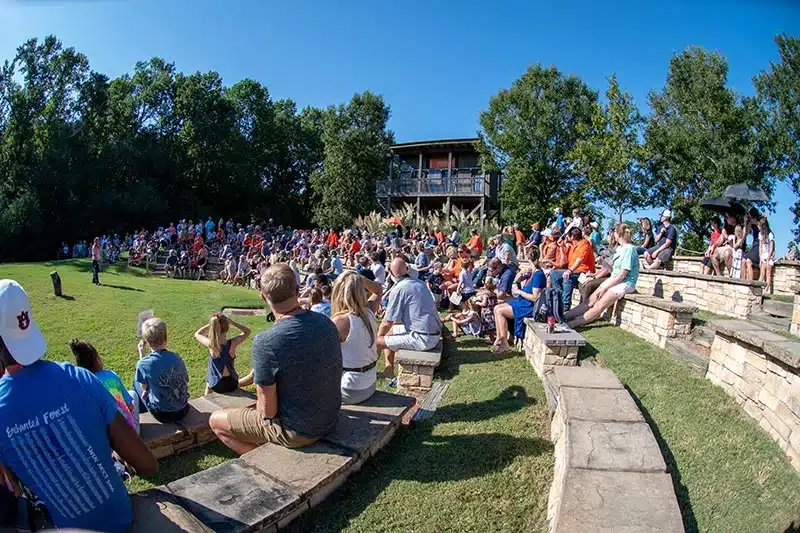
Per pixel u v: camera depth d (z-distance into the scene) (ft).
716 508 9.94
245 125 188.65
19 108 140.05
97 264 69.10
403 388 20.31
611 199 100.37
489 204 133.39
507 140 122.62
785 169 86.48
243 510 9.39
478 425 15.47
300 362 11.27
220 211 176.24
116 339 36.37
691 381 16.15
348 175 140.46
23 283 65.10
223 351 19.04
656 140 98.37
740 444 12.04
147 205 144.66
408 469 12.67
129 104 165.58
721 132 92.48
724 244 36.19
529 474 12.32
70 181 138.10
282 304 11.57
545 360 19.54
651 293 32.48
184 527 8.44
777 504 9.68
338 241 86.17
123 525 8.01
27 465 7.13
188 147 169.78
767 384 12.87
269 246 83.05
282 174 199.11
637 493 9.62
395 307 21.76
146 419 16.39
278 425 11.68
